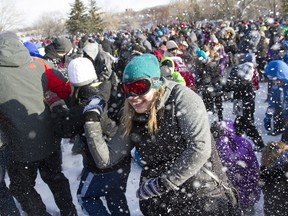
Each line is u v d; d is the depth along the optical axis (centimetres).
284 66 545
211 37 1294
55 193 353
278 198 300
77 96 317
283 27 1359
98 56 442
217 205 228
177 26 2534
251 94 548
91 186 311
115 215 327
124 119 234
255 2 2569
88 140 242
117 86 299
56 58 524
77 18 3934
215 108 759
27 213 345
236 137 352
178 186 224
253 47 1118
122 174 315
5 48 300
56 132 314
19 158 322
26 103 307
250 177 343
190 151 212
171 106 217
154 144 228
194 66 731
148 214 247
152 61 218
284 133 403
